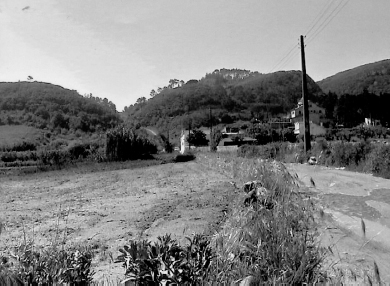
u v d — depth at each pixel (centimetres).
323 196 763
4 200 1173
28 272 308
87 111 13412
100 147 3744
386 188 998
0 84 13450
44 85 14325
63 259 334
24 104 11969
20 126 10550
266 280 350
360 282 392
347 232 575
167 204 926
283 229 428
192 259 329
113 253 527
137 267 303
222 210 766
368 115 8162
